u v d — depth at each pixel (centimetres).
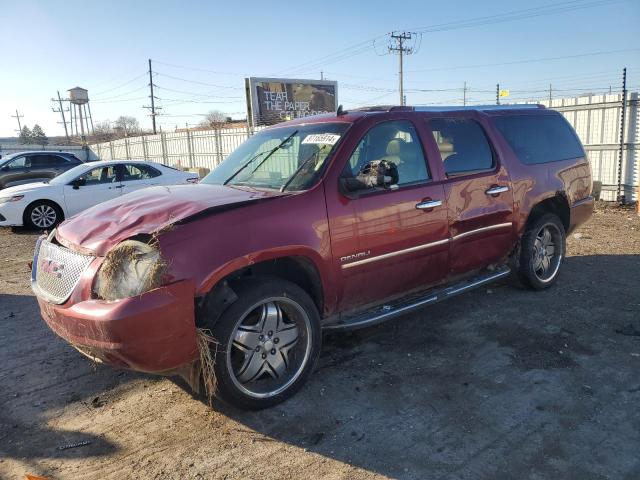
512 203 531
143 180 1291
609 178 1377
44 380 422
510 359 428
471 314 528
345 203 397
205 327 337
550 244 597
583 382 388
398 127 458
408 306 441
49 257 364
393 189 429
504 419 345
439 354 442
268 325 360
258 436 336
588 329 483
